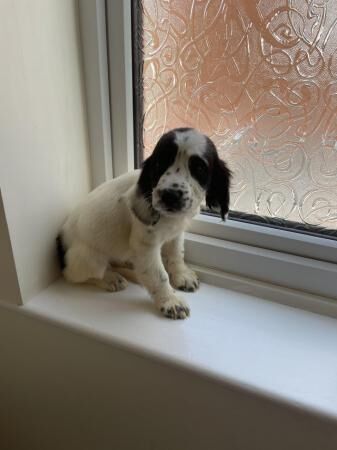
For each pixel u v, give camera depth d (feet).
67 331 2.81
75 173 3.16
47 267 3.08
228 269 3.18
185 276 3.16
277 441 2.38
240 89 2.81
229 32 2.70
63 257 3.09
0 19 2.27
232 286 3.15
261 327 2.75
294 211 2.97
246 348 2.55
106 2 2.77
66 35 2.76
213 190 2.65
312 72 2.57
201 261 3.27
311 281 2.92
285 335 2.69
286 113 2.73
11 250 2.70
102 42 2.86
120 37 2.82
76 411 3.16
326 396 2.21
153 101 3.11
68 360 2.95
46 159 2.83
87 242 3.02
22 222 2.73
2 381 3.46
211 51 2.80
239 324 2.77
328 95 2.57
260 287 3.05
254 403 2.33
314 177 2.81
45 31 2.59
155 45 2.94
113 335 2.62
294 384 2.29
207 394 2.47
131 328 2.69
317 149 2.72
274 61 2.65
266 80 2.72
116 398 2.88
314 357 2.50
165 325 2.73
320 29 2.46
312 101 2.63
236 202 3.14
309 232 2.98
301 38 2.53
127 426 2.96
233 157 3.02
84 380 2.96
